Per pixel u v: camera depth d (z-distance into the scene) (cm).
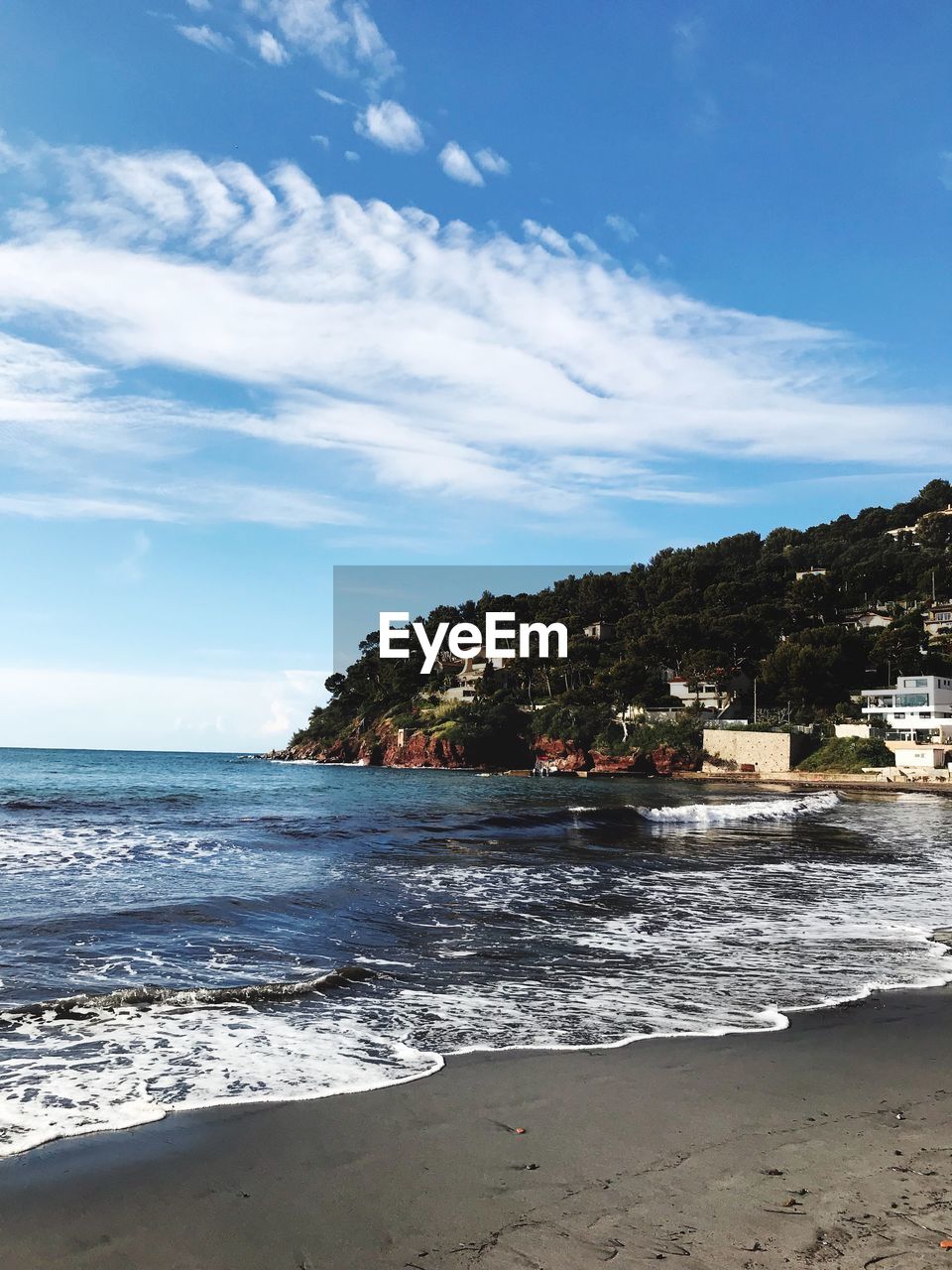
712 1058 913
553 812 3762
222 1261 514
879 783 8488
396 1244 534
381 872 2128
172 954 1284
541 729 11981
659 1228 555
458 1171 639
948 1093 827
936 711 9612
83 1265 505
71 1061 848
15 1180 607
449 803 4628
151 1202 584
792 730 10225
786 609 14000
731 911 1811
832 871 2478
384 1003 1088
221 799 4409
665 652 12900
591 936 1530
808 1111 772
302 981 1168
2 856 2156
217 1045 909
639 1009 1094
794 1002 1137
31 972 1156
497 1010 1074
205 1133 695
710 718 11300
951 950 1475
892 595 14962
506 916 1675
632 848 2825
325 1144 681
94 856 2217
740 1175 638
